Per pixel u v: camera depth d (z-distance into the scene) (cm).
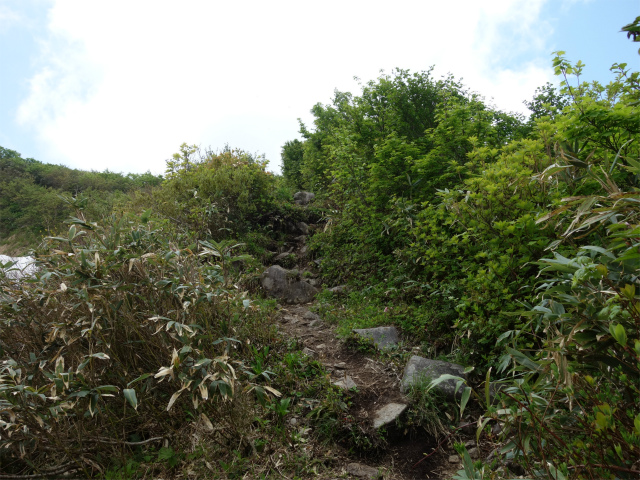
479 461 180
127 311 275
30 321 286
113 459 242
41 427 233
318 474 249
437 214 449
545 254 323
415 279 480
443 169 574
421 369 333
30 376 251
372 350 383
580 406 186
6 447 235
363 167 675
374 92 750
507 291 328
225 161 874
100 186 1817
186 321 288
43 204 1245
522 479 172
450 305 400
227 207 712
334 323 464
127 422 265
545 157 372
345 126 776
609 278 181
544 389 197
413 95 750
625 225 172
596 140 333
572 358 187
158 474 238
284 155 1485
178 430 262
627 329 171
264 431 271
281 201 881
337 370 357
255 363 324
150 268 304
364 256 585
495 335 334
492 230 370
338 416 289
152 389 267
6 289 298
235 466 243
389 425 286
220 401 273
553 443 185
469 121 593
